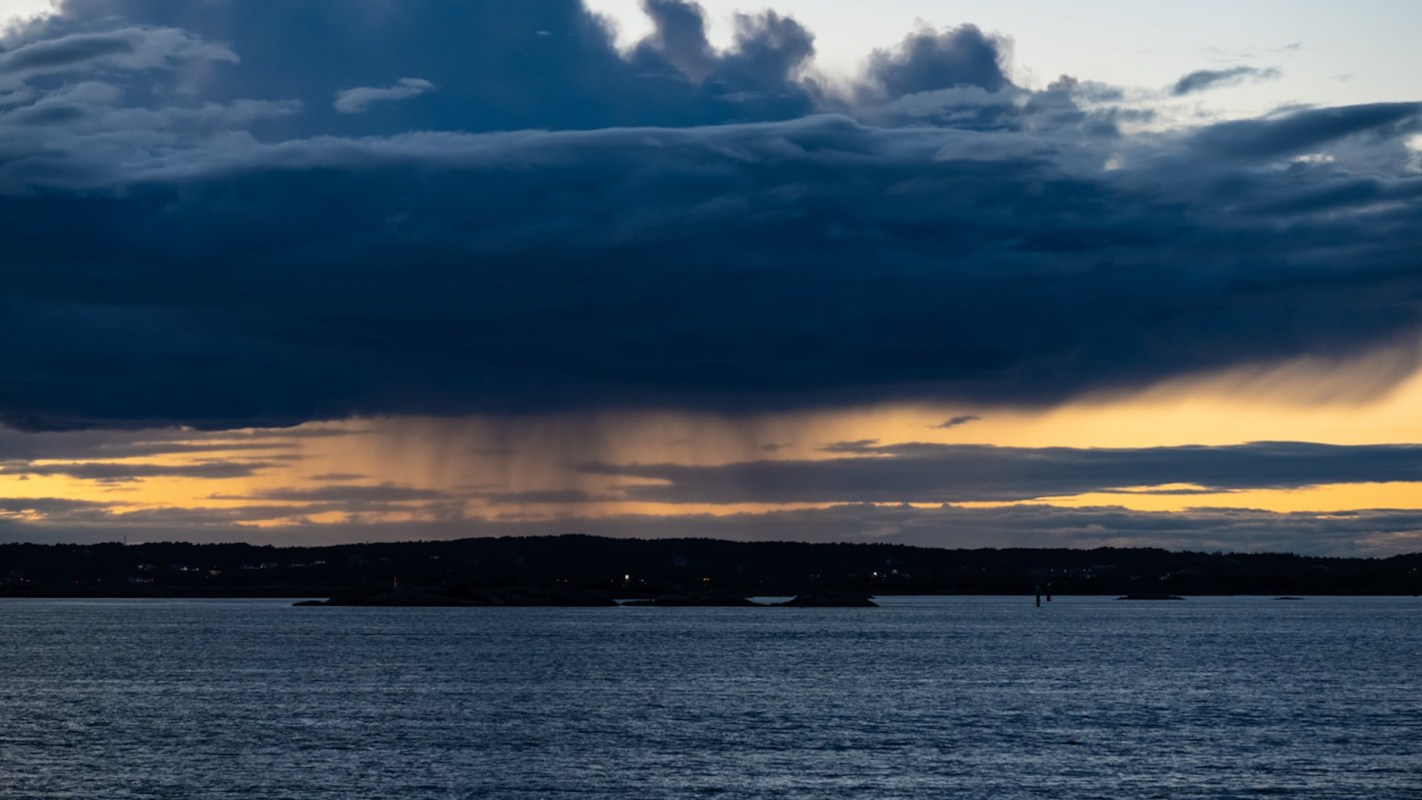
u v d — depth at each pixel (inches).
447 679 5561.0
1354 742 3543.3
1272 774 3029.0
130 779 2940.5
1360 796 2773.1
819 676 5782.5
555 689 5103.3
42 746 3420.3
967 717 4128.9
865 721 4015.8
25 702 4532.5
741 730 3794.3
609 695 4854.8
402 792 2810.0
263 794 2775.6
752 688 5172.2
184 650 7755.9
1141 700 4677.7
